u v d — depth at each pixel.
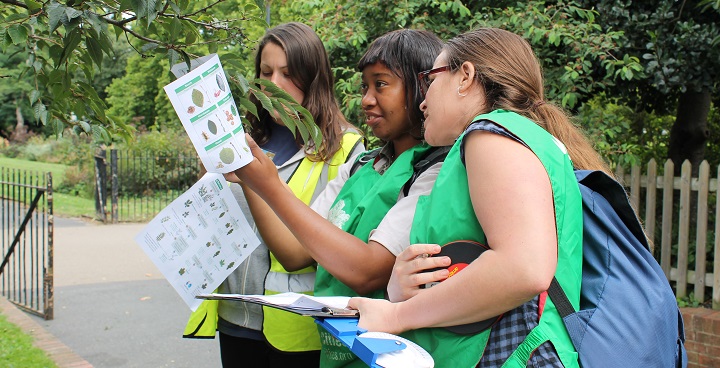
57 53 2.01
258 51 2.23
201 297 1.55
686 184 4.62
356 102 4.50
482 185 1.19
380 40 1.77
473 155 1.23
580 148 1.46
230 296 1.51
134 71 29.05
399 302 1.34
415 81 1.72
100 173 12.59
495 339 1.23
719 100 6.35
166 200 14.55
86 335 5.48
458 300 1.19
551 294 1.22
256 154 1.58
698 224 4.57
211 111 1.54
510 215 1.14
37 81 2.12
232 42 2.04
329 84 2.23
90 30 1.80
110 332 5.56
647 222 4.81
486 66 1.39
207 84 1.55
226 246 1.81
